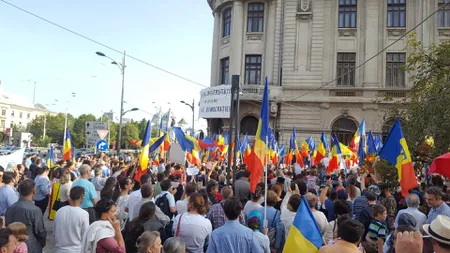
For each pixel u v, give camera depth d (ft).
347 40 104.06
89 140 97.66
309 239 14.75
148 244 14.16
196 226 18.86
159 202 25.95
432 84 40.55
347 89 101.96
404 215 18.16
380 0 102.94
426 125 35.99
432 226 10.57
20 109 371.76
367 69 101.76
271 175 46.91
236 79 39.86
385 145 28.43
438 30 98.89
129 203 25.07
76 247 18.89
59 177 33.55
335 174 54.03
